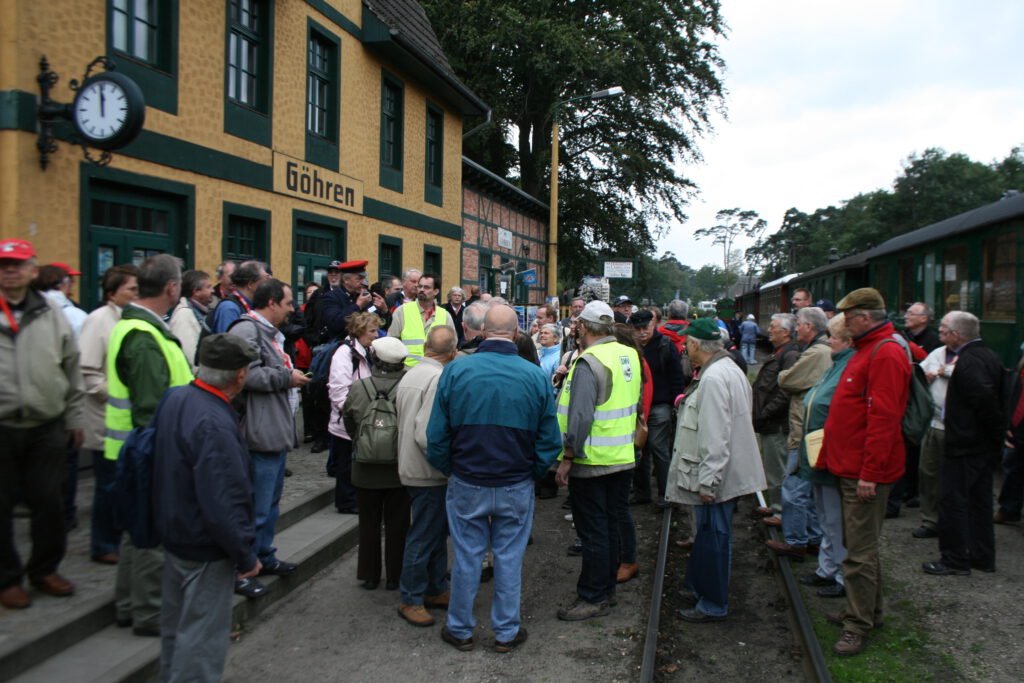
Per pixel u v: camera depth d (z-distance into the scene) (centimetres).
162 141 777
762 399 657
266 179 966
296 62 1032
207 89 849
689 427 466
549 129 2938
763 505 732
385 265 1373
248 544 304
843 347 488
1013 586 518
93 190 703
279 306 466
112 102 596
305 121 1057
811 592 512
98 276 705
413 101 1444
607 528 476
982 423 526
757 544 642
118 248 732
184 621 304
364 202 1248
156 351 376
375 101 1281
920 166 5791
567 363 717
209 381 304
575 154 2947
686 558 596
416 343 713
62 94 646
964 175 5631
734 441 454
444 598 489
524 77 2666
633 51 2617
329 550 562
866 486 410
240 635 439
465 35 2427
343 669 399
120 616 397
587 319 479
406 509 510
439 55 1539
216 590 308
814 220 9169
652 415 711
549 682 388
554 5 2619
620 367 472
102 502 442
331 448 649
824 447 445
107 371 425
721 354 459
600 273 3016
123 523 311
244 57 939
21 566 392
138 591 384
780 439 657
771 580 554
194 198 830
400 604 476
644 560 591
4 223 607
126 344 374
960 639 436
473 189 1905
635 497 762
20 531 503
